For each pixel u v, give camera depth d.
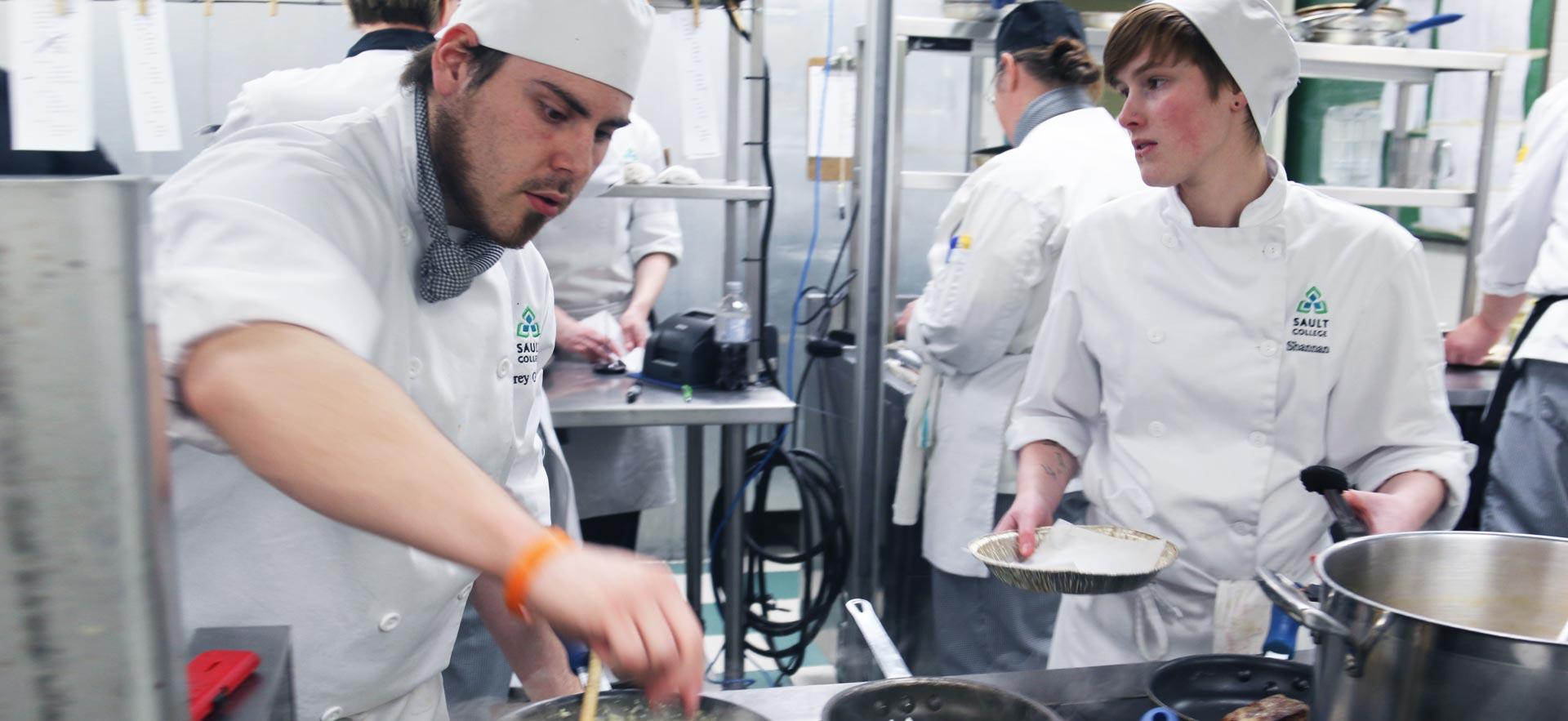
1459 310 3.24
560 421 2.46
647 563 0.68
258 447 0.67
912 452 2.67
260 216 0.83
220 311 0.73
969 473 2.47
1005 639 2.55
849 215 3.95
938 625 2.67
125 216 0.35
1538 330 2.28
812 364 3.60
